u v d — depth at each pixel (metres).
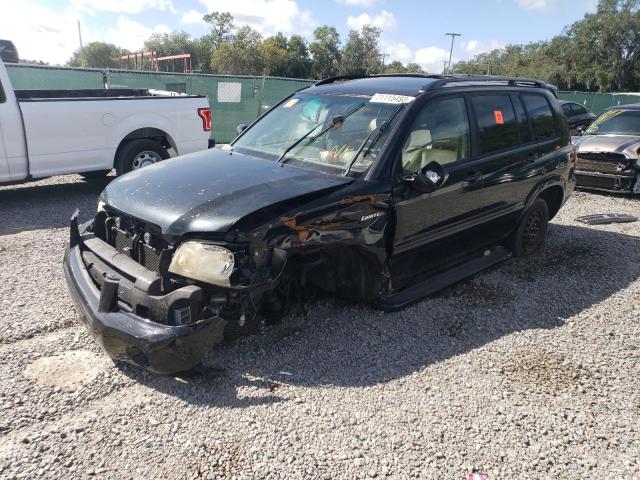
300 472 2.64
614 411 3.27
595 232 7.13
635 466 2.81
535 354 3.89
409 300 4.39
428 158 4.27
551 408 3.26
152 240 3.36
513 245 5.70
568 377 3.61
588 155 9.50
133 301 3.13
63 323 4.00
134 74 13.55
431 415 3.13
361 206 3.70
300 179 3.74
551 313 4.59
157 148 8.65
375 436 2.92
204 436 2.86
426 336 4.06
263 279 3.16
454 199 4.48
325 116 4.50
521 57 85.62
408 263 4.29
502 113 5.11
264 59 67.81
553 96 6.01
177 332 2.94
